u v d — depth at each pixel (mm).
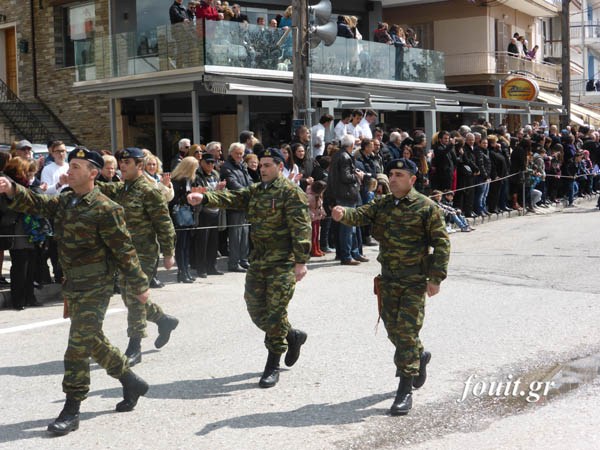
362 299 9820
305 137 13758
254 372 6840
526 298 9672
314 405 5957
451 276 11281
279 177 6582
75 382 5488
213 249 11797
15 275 9711
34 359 7449
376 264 12703
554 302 9406
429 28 32750
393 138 15531
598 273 11250
